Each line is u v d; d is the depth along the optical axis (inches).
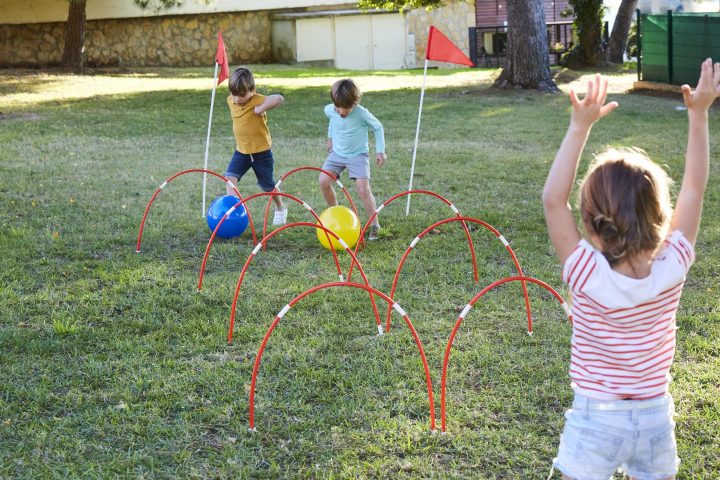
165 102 751.1
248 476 160.7
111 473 161.8
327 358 213.8
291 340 227.5
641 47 858.8
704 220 340.2
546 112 700.7
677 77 799.7
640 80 863.7
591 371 110.3
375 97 808.3
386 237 331.9
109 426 178.9
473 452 167.8
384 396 193.5
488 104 752.3
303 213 373.4
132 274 280.2
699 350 214.1
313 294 261.4
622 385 108.6
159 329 235.0
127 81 940.6
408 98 799.7
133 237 325.7
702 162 116.7
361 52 1346.0
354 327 234.5
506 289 266.4
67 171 449.7
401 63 1365.7
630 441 108.7
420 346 176.9
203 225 346.9
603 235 106.7
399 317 243.1
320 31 1315.2
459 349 219.8
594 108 109.6
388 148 539.8
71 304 252.7
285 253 310.7
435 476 160.1
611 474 112.7
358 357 214.5
